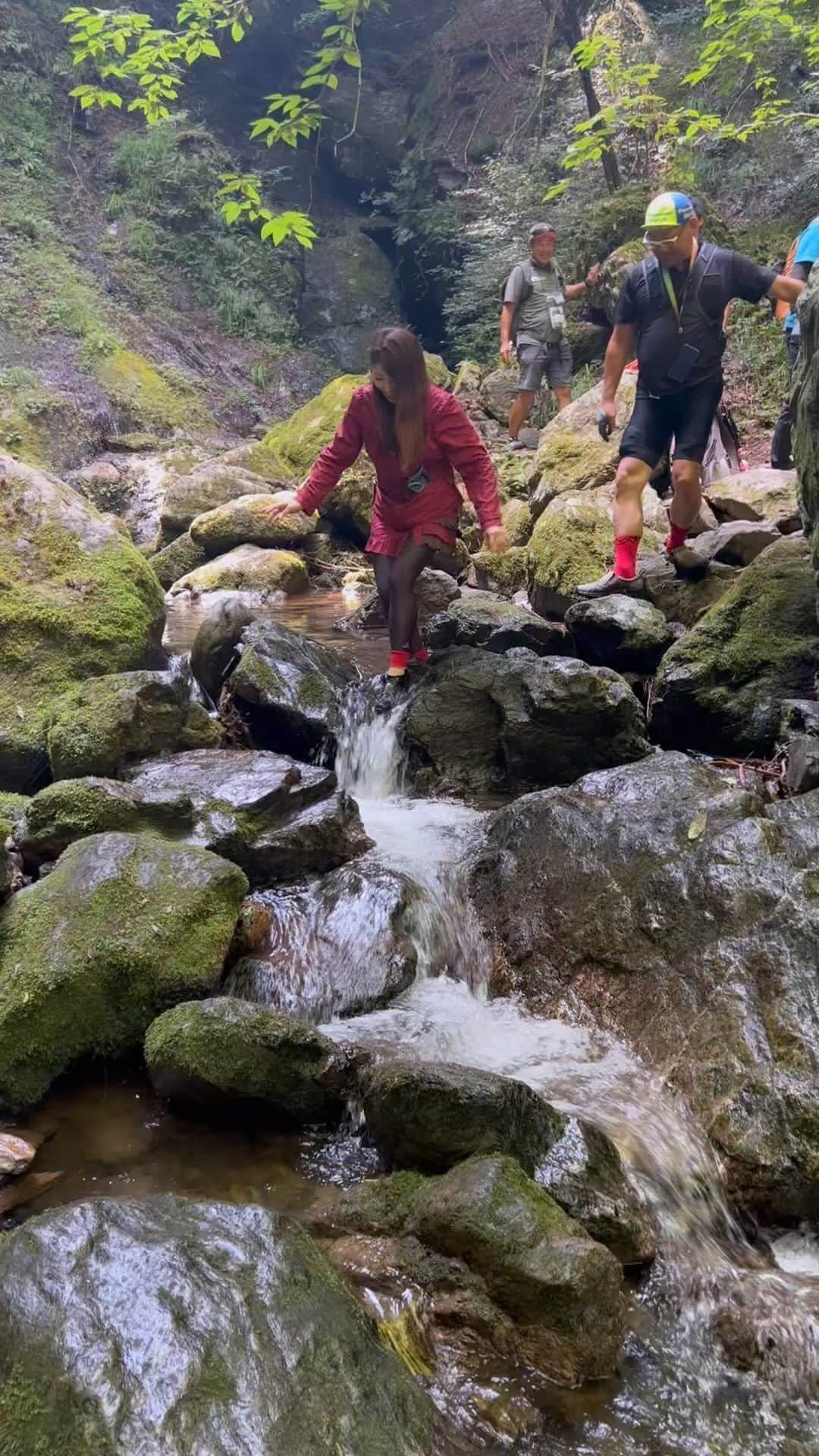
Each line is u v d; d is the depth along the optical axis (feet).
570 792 11.64
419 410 13.52
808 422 12.36
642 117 34.81
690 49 43.98
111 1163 7.96
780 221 37.99
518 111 54.75
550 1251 6.51
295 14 64.39
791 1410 6.19
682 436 15.92
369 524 31.45
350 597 27.99
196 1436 4.93
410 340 13.30
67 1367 5.19
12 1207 7.38
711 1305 6.90
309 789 12.41
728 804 10.44
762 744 13.62
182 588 27.86
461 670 14.92
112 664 15.08
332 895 11.07
